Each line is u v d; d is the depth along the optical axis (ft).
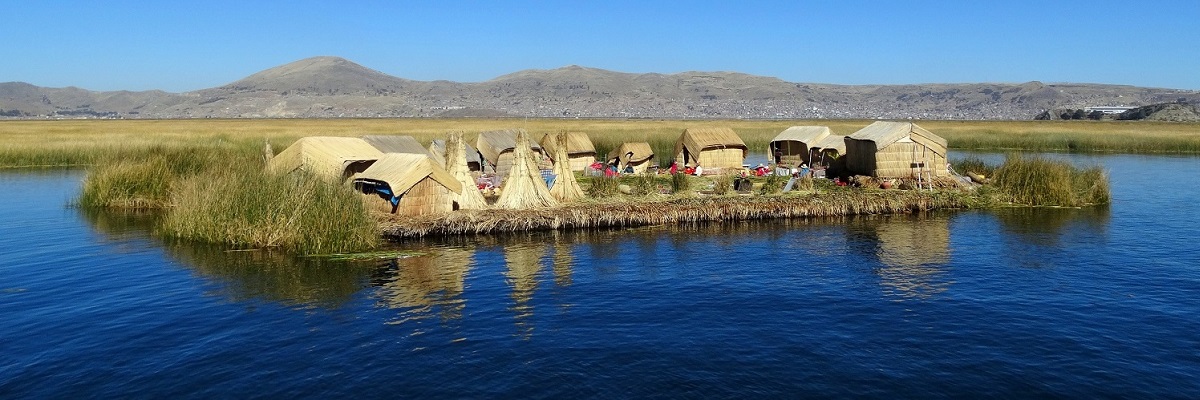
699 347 49.65
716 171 142.61
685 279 67.46
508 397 41.98
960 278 67.31
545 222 90.48
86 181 114.73
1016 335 51.60
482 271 70.18
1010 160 121.70
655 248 81.00
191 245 79.82
